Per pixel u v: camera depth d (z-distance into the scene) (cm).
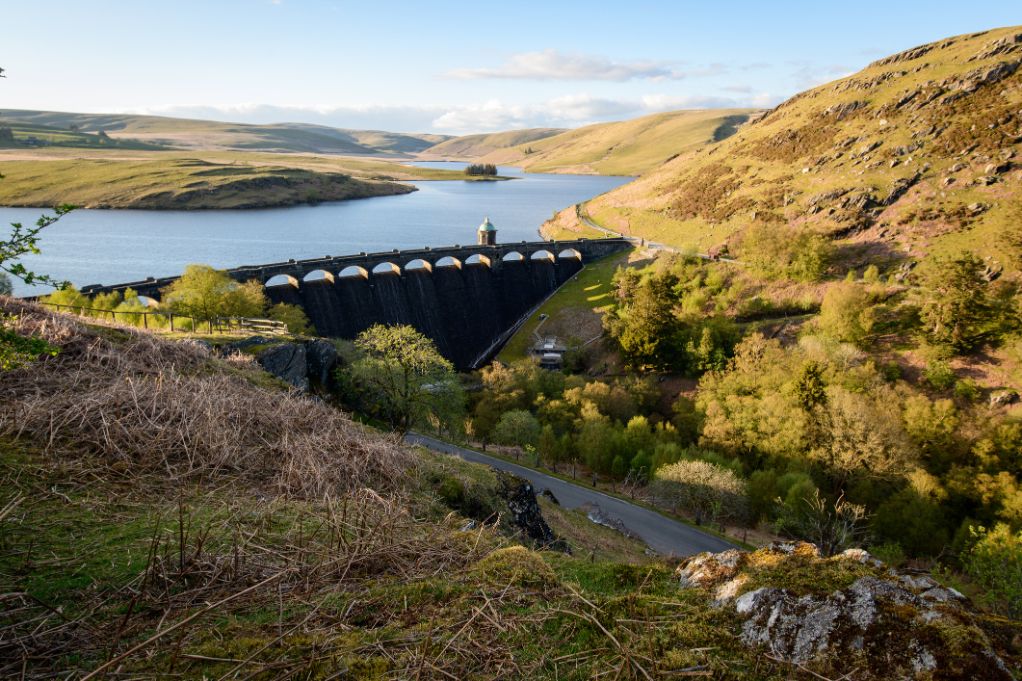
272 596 933
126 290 8475
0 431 1414
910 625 732
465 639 798
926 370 8775
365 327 11600
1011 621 788
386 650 770
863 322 9575
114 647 771
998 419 7394
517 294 15038
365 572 1037
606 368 11456
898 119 16838
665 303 10600
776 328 10712
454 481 2144
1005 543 4419
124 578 954
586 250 16388
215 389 1909
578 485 6356
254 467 1572
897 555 4912
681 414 8662
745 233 14125
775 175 17588
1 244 1060
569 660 765
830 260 12550
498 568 1038
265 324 5541
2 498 1169
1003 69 16075
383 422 5431
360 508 1305
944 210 12788
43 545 1030
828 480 6531
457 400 5575
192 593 922
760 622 800
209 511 1277
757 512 5997
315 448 1723
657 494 5741
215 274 7806
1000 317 8838
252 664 729
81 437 1459
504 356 12650
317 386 5372
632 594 919
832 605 780
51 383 1736
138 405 1627
